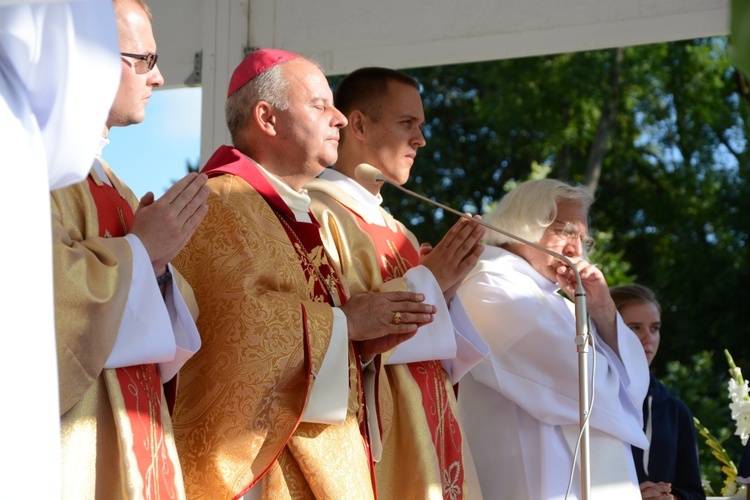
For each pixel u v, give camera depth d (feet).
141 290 9.33
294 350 10.69
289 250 11.56
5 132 6.93
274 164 12.22
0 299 6.72
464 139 59.21
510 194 15.39
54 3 7.14
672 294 55.01
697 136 59.06
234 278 10.92
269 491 10.77
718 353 52.54
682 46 58.90
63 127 7.35
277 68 12.22
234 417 10.48
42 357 6.86
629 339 14.75
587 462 10.80
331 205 13.21
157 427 9.55
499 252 15.01
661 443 15.15
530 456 14.08
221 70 18.40
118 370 9.28
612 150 59.06
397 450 12.55
